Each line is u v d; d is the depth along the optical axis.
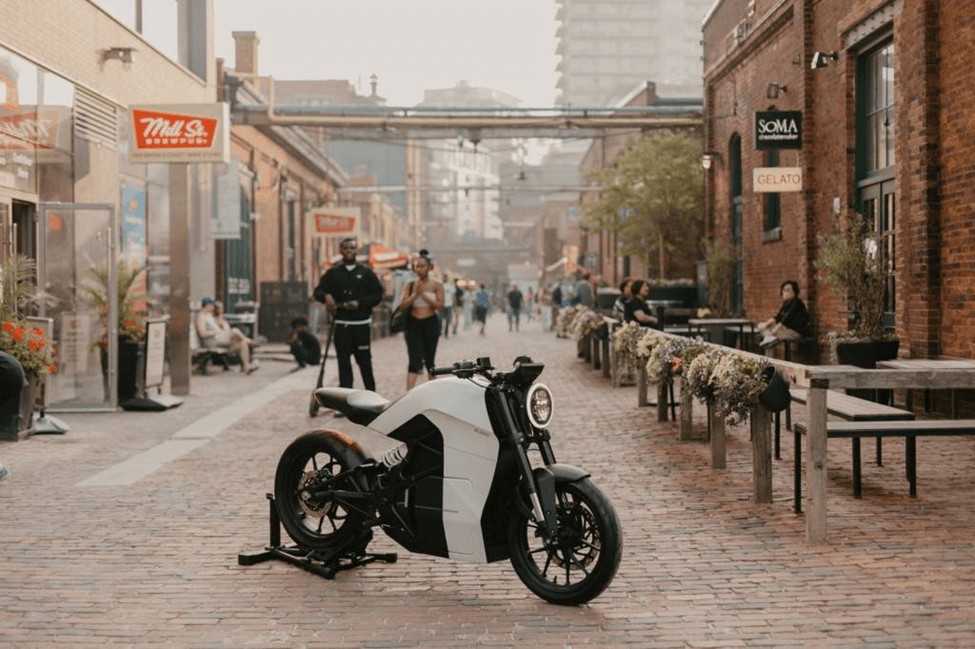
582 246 63.53
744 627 4.73
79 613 5.06
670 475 8.45
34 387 11.05
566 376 17.44
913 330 11.87
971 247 10.78
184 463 9.31
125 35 18.06
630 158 29.52
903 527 6.52
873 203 13.98
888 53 13.52
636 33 174.62
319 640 4.64
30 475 8.75
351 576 5.73
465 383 5.30
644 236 29.50
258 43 38.75
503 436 5.20
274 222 36.47
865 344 11.63
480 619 4.93
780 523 6.72
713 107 23.09
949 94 11.18
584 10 174.25
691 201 28.34
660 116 29.19
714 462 8.65
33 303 13.24
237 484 8.30
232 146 29.47
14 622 4.92
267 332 30.62
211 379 18.36
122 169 17.91
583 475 5.12
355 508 5.73
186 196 15.30
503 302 74.00
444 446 5.34
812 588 5.30
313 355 20.73
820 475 6.21
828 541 6.23
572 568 5.86
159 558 6.07
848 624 4.74
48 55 14.67
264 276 34.69
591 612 5.00
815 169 15.84
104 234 13.30
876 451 8.77
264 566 5.93
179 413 13.15
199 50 23.33
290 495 6.13
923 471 8.34
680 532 6.54
